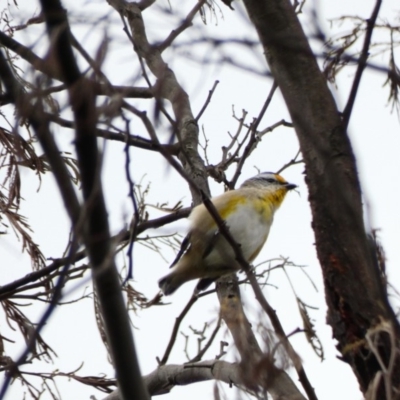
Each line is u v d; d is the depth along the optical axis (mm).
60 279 4449
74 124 4363
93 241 4953
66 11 4289
